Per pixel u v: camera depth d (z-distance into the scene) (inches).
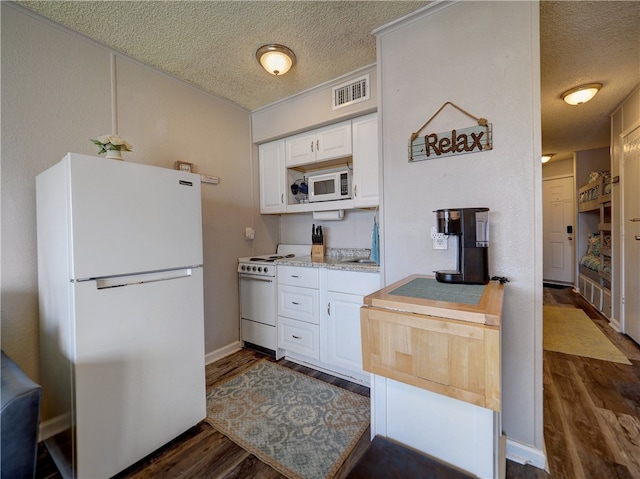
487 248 53.2
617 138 120.3
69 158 46.9
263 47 75.0
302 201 113.3
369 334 40.3
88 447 48.9
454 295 43.4
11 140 59.1
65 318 50.1
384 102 68.4
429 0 59.8
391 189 67.9
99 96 72.7
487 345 32.4
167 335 59.7
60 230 50.4
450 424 39.1
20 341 59.9
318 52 78.4
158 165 85.4
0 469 33.5
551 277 223.0
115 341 52.1
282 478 52.2
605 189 145.6
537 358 54.0
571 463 54.1
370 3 60.5
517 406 55.7
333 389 81.1
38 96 62.8
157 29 68.0
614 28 69.6
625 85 100.4
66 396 50.6
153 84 84.3
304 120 101.4
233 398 76.9
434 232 62.9
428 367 36.0
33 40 62.1
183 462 56.0
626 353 101.0
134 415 54.5
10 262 58.9
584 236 187.9
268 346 102.8
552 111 121.3
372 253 91.0
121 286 52.9
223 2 59.7
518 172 54.4
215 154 102.1
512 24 54.4
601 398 74.6
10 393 34.8
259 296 104.7
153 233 57.5
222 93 101.2
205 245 99.0
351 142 94.5
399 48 66.3
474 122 58.0
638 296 104.9
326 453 57.9
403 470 38.9
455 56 59.8
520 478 51.1
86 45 70.4
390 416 44.1
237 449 59.2
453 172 60.4
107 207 51.0
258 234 119.6
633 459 54.6
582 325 129.3
